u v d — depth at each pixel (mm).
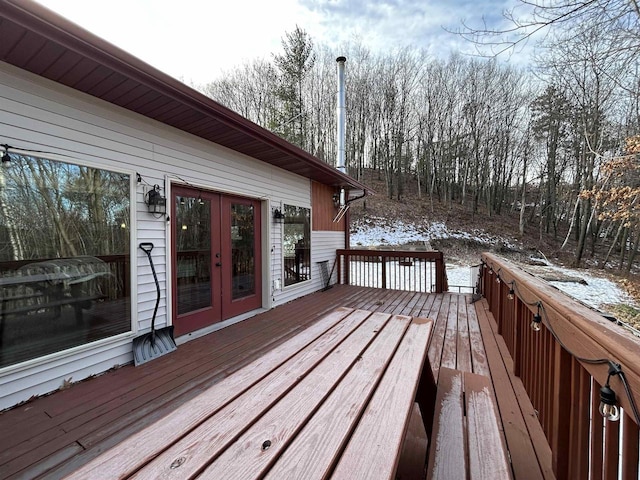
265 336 3590
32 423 1945
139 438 802
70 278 2535
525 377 2273
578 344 1172
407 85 21656
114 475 673
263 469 689
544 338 1734
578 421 1230
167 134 3303
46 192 2412
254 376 1178
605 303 8180
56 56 2080
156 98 2684
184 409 946
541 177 18469
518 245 17172
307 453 743
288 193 5531
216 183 3922
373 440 792
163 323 3258
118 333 2834
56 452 1685
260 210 4926
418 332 1718
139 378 2557
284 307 5039
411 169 23828
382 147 22750
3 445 1735
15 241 2256
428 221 18688
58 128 2447
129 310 2932
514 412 1963
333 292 6352
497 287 3738
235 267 4383
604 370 964
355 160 21969
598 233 16359
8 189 2219
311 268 6324
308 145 17531
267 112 16562
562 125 15531
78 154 2566
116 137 2838
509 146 20375
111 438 1807
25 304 2281
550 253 16281
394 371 1223
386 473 674
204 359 2938
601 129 8297
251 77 19375
